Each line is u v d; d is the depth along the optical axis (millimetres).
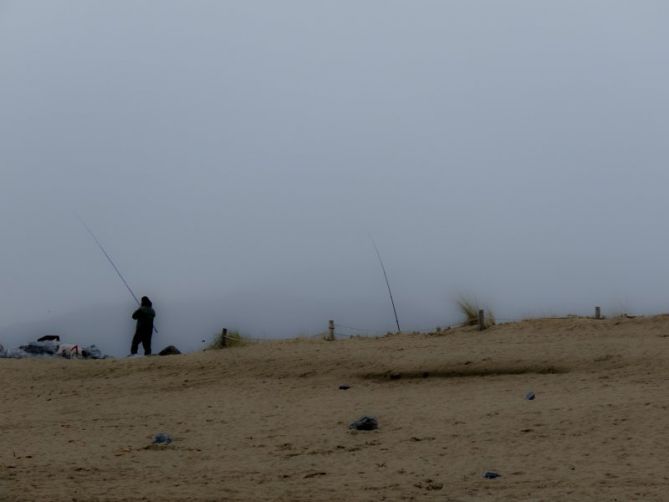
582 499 10367
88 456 14312
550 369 20375
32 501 10703
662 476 11336
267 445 14844
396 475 12141
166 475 12523
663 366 19391
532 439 14141
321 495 10984
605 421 14969
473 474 12023
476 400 17922
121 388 22078
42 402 20969
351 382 21156
